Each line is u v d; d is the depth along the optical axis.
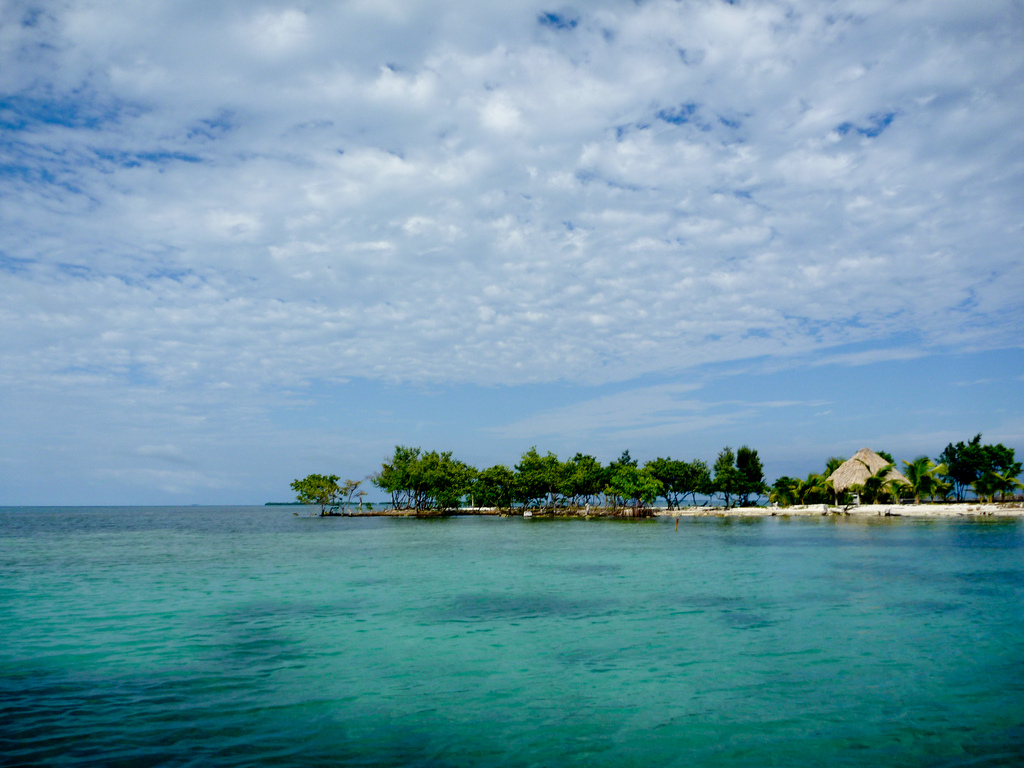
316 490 156.50
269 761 11.27
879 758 11.47
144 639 20.59
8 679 16.16
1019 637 20.22
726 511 126.81
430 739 12.38
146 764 11.09
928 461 104.50
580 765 11.24
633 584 32.34
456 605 26.62
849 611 24.59
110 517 179.00
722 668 17.14
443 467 145.25
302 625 22.73
